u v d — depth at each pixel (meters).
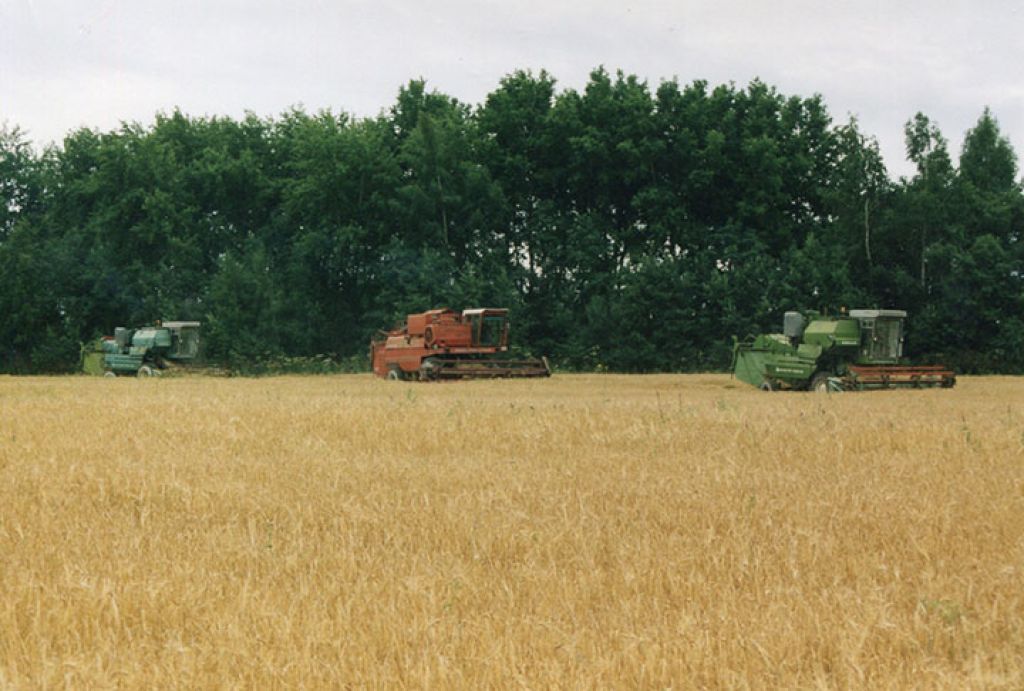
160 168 72.38
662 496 10.80
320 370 61.44
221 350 61.47
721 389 36.94
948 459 13.99
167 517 9.87
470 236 70.62
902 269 60.69
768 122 70.06
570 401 26.80
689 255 67.25
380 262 67.31
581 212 73.25
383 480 12.21
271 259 70.50
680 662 5.38
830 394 33.22
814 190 69.12
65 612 6.23
